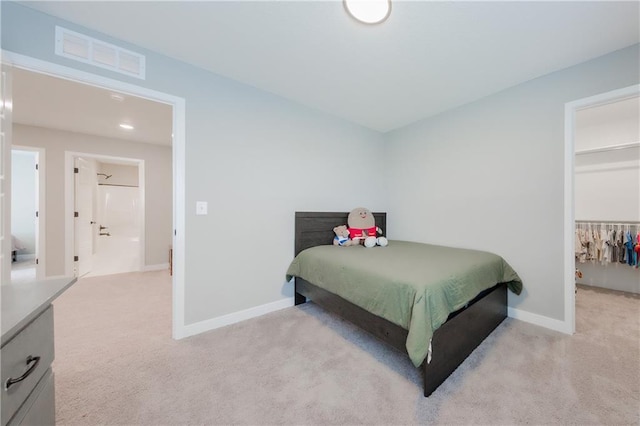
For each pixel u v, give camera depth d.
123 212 6.73
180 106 1.91
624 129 3.13
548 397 1.31
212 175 2.07
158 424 1.15
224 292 2.14
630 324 2.13
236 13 1.45
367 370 1.54
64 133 3.52
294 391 1.36
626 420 1.16
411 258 2.00
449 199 2.77
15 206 5.12
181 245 1.92
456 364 1.54
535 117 2.14
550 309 2.07
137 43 1.72
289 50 1.78
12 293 0.79
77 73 1.53
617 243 3.00
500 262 2.19
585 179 3.40
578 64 1.92
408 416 1.20
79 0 1.35
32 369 0.71
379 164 3.51
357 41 1.68
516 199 2.26
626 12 1.40
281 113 2.49
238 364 1.59
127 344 1.82
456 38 1.63
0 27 1.33
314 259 2.25
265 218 2.39
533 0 1.32
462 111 2.66
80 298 2.79
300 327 2.11
